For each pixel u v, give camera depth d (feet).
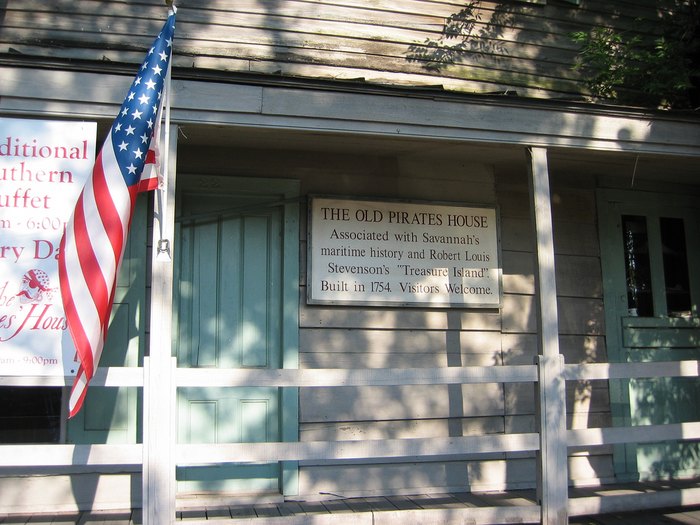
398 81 19.15
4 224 12.69
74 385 11.67
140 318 16.44
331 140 16.43
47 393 16.15
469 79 19.75
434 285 18.30
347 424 17.40
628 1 21.65
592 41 20.16
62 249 11.75
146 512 12.79
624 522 15.97
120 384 13.11
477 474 18.15
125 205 11.86
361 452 14.11
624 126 16.22
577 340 19.65
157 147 12.54
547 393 15.05
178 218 17.10
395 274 18.03
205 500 16.39
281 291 17.49
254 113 14.05
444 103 15.06
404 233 18.22
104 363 16.21
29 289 12.61
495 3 20.34
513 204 19.40
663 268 20.79
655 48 21.29
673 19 21.89
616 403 19.70
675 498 16.17
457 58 19.80
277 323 17.49
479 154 18.10
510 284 19.10
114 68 13.32
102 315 11.57
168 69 12.65
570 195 20.18
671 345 20.49
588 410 19.45
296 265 17.51
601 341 19.86
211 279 17.34
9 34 16.89
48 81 13.04
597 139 16.08
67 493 15.74
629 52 20.39
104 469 15.94
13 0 17.04
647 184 20.93
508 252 19.20
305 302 17.47
